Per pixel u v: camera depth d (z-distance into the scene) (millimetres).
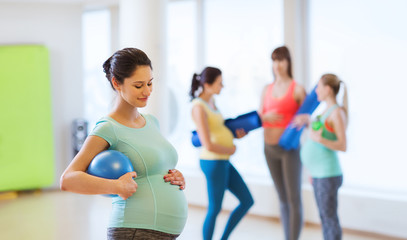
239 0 5156
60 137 6418
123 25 4613
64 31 6379
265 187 4727
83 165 1612
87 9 6492
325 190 3020
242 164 5234
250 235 4098
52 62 6367
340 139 2977
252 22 5070
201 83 3205
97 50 6539
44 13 6320
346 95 3160
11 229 4344
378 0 4227
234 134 3273
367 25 4297
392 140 4184
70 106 6430
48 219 4730
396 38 4141
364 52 4324
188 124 5652
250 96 5137
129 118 1784
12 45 6090
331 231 3018
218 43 5348
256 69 5066
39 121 6113
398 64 4137
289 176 3375
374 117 4277
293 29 4555
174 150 1876
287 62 3441
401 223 3854
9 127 6020
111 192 1542
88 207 5285
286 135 3297
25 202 5633
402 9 4098
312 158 3084
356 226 4105
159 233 1690
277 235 4086
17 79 6031
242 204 3250
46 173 6176
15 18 6242
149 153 1730
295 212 3369
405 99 4105
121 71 1677
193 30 5562
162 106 4539
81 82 6445
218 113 3258
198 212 4980
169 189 1767
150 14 4449
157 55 4473
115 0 6074
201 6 5406
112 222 1703
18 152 6051
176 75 5719
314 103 3273
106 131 1665
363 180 4355
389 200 3914
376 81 4258
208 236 3141
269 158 3492
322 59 4586
